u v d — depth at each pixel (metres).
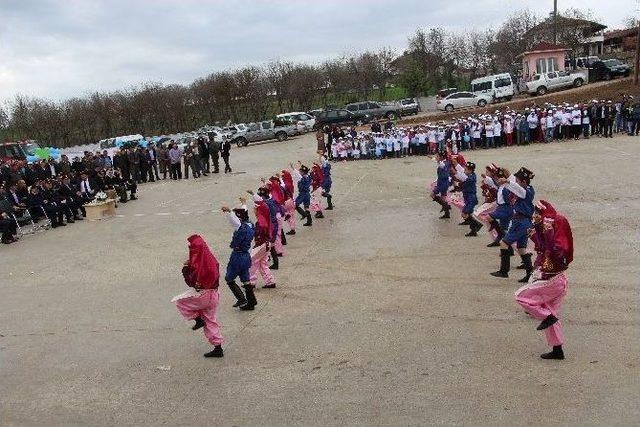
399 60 69.56
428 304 9.70
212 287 8.13
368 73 68.50
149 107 67.19
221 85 66.38
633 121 28.67
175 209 21.64
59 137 64.94
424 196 19.73
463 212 14.23
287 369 7.73
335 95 71.50
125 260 14.61
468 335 8.31
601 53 69.06
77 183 22.53
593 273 10.50
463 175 14.09
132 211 22.08
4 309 11.45
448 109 46.69
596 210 15.29
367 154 31.06
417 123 42.34
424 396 6.68
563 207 15.95
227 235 16.50
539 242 7.41
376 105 48.03
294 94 68.00
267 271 11.27
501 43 66.88
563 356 7.38
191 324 9.82
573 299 9.35
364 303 10.02
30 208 19.62
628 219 14.10
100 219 21.02
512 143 29.80
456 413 6.26
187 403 7.05
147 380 7.80
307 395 6.97
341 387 7.09
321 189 18.56
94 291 12.18
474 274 11.15
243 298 10.21
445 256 12.54
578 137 29.39
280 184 14.73
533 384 6.75
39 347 9.31
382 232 15.23
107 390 7.61
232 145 46.72
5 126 65.25
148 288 12.05
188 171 31.70
